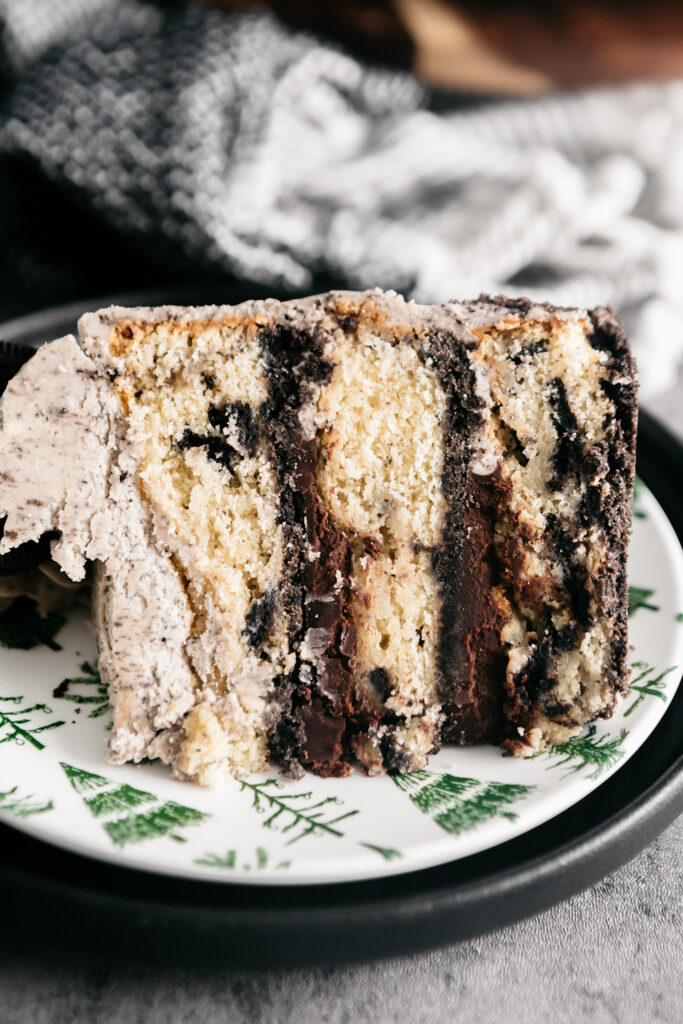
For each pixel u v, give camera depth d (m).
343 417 0.34
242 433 0.34
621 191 0.52
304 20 0.58
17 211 0.49
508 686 0.35
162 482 0.34
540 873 0.31
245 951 0.29
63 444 0.33
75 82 0.48
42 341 0.42
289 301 0.34
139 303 0.45
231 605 0.34
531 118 0.56
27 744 0.34
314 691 0.34
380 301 0.34
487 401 0.34
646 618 0.37
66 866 0.31
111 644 0.34
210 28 0.50
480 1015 0.31
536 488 0.34
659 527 0.39
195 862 0.31
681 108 0.56
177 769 0.33
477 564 0.35
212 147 0.48
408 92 0.56
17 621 0.38
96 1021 0.30
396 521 0.34
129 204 0.47
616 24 0.59
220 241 0.47
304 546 0.34
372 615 0.34
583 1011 0.31
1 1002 0.30
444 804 0.32
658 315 0.49
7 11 0.52
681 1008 0.31
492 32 0.59
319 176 0.50
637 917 0.32
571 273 0.50
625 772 0.33
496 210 0.50
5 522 0.35
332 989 0.31
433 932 0.30
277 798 0.33
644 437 0.43
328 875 0.31
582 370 0.34
